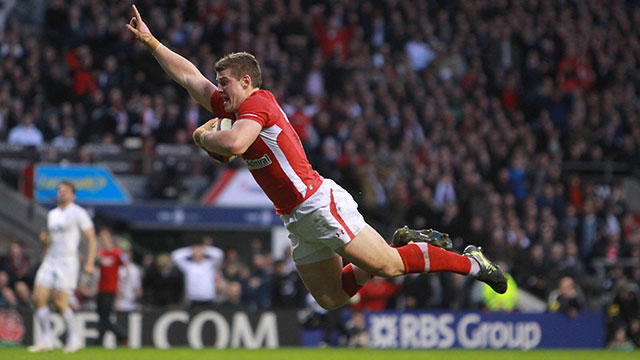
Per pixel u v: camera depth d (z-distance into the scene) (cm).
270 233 3681
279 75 4169
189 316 2839
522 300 3391
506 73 4747
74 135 3650
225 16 4338
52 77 3888
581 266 3666
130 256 3025
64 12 4222
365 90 4206
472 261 1245
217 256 3005
